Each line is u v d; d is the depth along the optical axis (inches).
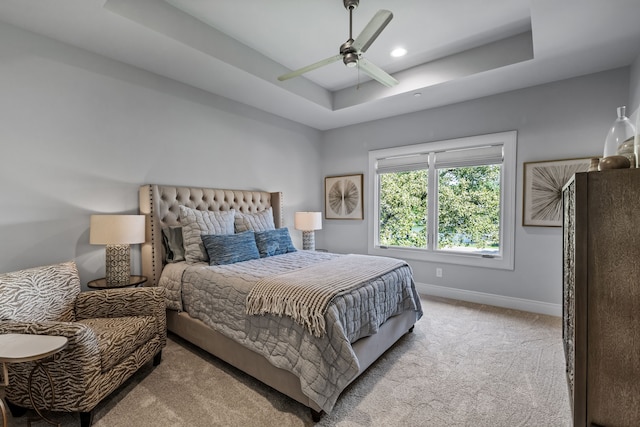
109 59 109.1
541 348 102.0
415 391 79.6
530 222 134.0
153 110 121.6
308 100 150.6
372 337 89.0
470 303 149.0
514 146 137.3
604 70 117.7
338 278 88.0
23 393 66.0
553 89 128.3
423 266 167.5
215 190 141.6
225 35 112.1
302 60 131.7
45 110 95.3
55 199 97.7
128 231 100.3
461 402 75.2
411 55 126.6
